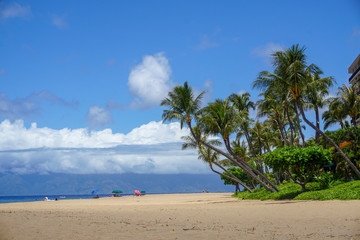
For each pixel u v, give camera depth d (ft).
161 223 40.04
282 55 94.84
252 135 168.86
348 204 56.24
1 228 34.58
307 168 91.04
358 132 115.65
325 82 98.53
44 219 46.88
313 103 130.11
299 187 103.91
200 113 106.83
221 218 45.83
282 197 94.32
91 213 62.49
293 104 121.60
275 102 122.01
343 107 139.64
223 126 103.40
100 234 29.48
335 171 127.03
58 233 30.17
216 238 26.43
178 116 101.60
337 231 28.12
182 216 51.11
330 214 43.16
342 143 121.60
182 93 101.76
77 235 28.73
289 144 166.30
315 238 24.79
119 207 89.76
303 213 47.03
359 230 27.96
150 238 26.81
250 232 29.78
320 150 87.81
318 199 76.59
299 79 90.89
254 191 139.13
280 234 27.81
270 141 175.32
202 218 46.55
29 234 29.50
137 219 46.65
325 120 171.12
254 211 56.13
